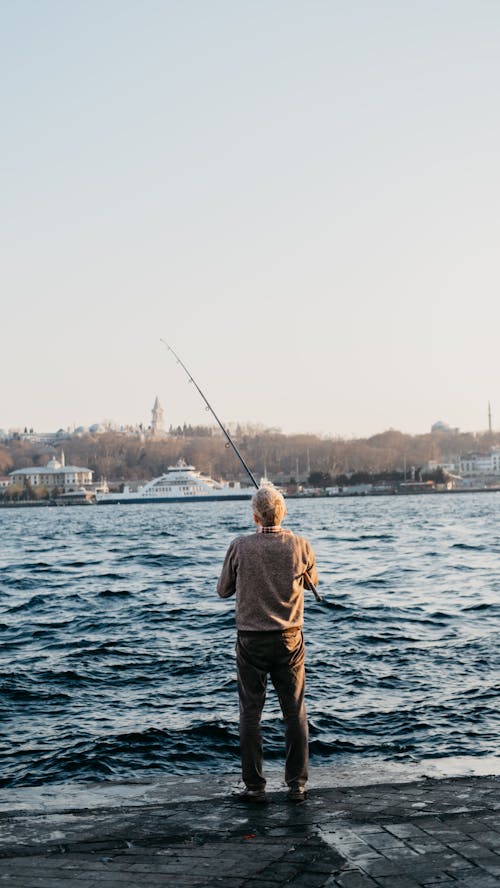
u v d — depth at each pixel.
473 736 11.25
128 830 5.89
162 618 22.08
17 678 15.35
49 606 25.50
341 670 15.40
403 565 36.28
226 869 5.10
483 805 6.10
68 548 56.06
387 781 7.15
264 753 10.65
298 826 5.86
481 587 27.53
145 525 92.06
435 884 4.74
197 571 35.44
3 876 5.05
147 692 14.18
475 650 16.81
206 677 15.05
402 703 12.95
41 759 10.83
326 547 48.69
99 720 12.52
